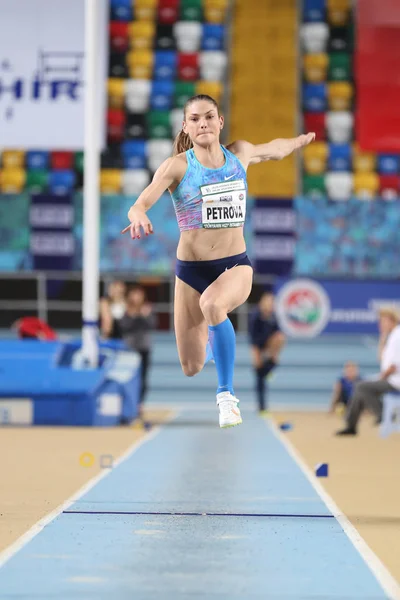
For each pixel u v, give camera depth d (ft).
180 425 82.84
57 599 22.72
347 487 44.80
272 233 133.28
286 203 133.69
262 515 36.17
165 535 31.58
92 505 38.04
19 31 110.63
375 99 147.74
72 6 110.22
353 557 28.40
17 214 133.18
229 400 34.47
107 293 132.67
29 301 132.05
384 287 125.49
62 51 110.22
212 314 33.86
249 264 35.50
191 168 34.37
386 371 73.15
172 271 134.82
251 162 36.52
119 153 160.15
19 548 29.04
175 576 25.45
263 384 96.12
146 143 160.76
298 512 37.04
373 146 147.13
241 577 25.48
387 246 134.62
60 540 30.40
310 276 128.88
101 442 66.80
